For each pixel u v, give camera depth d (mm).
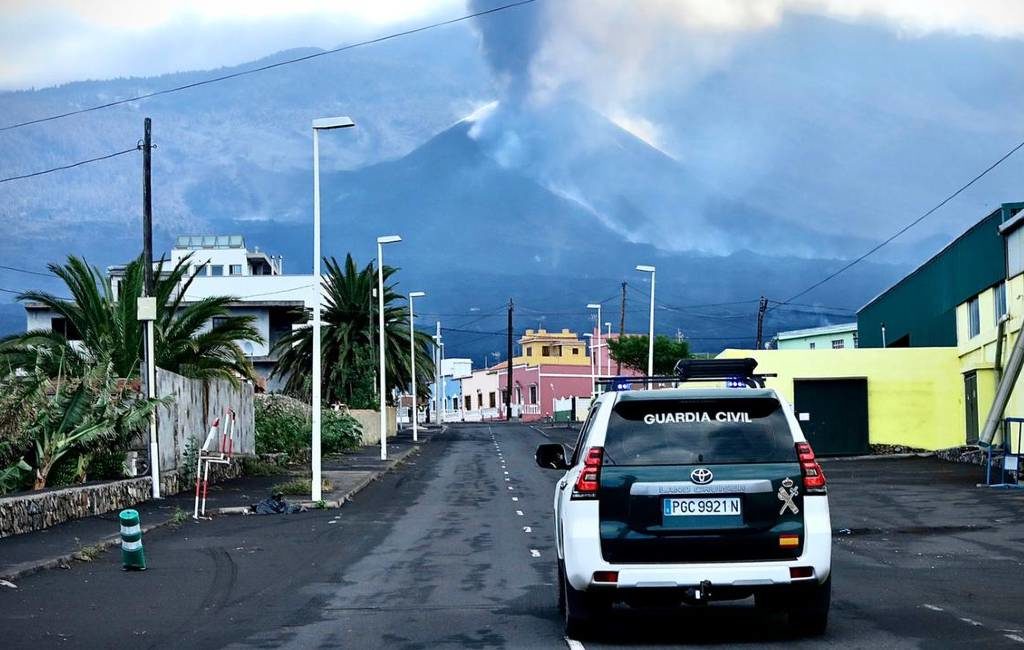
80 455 27266
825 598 11000
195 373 39438
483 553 19562
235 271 112000
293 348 74250
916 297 63531
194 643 11641
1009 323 44125
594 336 138625
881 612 12812
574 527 10805
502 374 153125
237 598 14812
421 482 40000
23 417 26141
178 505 28750
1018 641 10898
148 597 14984
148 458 30609
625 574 10609
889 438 55250
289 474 40375
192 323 40062
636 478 10758
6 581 16312
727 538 10625
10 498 21516
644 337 110562
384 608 13742
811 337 100062
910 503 29297
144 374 30141
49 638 12023
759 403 10984
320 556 19484
